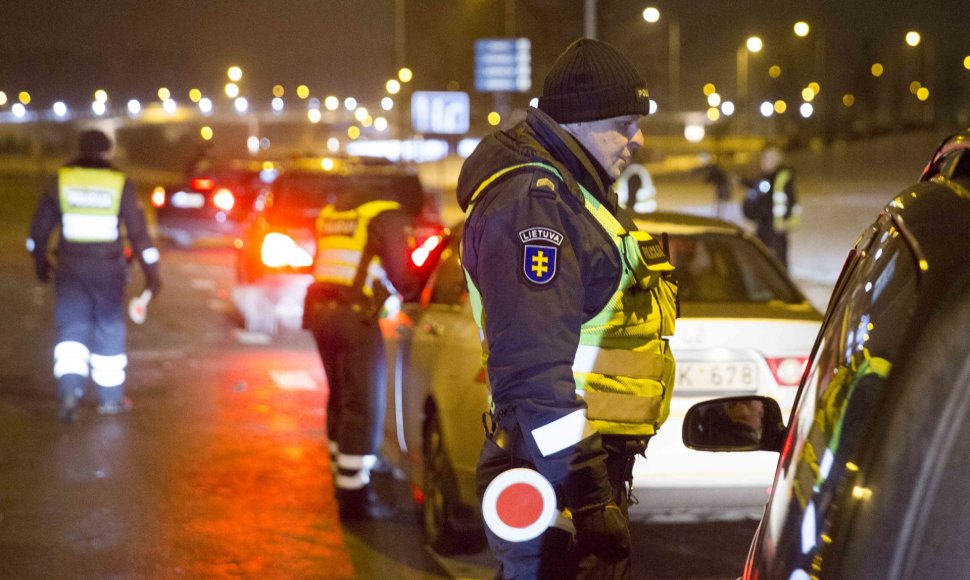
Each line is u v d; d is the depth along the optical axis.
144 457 8.20
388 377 7.29
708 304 5.95
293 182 13.20
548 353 2.84
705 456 5.45
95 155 9.27
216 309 16.55
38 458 8.12
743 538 6.51
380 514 6.93
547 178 2.97
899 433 1.76
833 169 65.69
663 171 78.44
